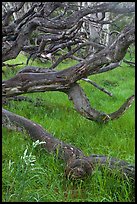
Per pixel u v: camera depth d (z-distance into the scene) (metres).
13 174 4.14
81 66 5.24
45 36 6.93
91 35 8.39
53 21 5.41
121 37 4.60
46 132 4.89
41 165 4.43
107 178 4.02
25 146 4.89
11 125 5.04
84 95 5.69
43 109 7.26
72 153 4.40
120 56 4.77
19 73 5.65
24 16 5.97
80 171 4.05
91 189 3.99
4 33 5.95
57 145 4.59
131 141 5.55
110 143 5.54
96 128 6.04
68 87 5.53
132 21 4.54
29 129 4.94
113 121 6.33
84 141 5.49
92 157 4.30
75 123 6.34
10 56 5.78
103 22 6.66
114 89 10.31
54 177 4.17
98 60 5.02
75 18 5.34
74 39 7.29
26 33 5.69
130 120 6.72
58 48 7.96
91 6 5.27
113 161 4.21
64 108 7.49
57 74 5.42
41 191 3.89
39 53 7.39
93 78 11.59
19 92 5.51
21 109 7.22
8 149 4.93
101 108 7.86
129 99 6.11
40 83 5.43
